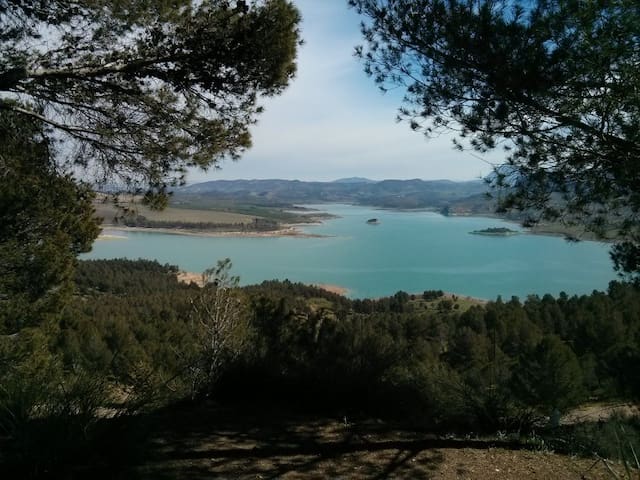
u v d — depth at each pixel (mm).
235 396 5871
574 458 4066
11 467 2281
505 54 3807
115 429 2658
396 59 4715
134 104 5469
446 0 4172
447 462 3916
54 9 4820
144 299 50188
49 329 9023
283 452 3938
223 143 5770
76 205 8141
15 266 8195
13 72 4609
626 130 3613
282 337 6520
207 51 5238
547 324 28188
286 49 5406
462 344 16141
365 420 5129
